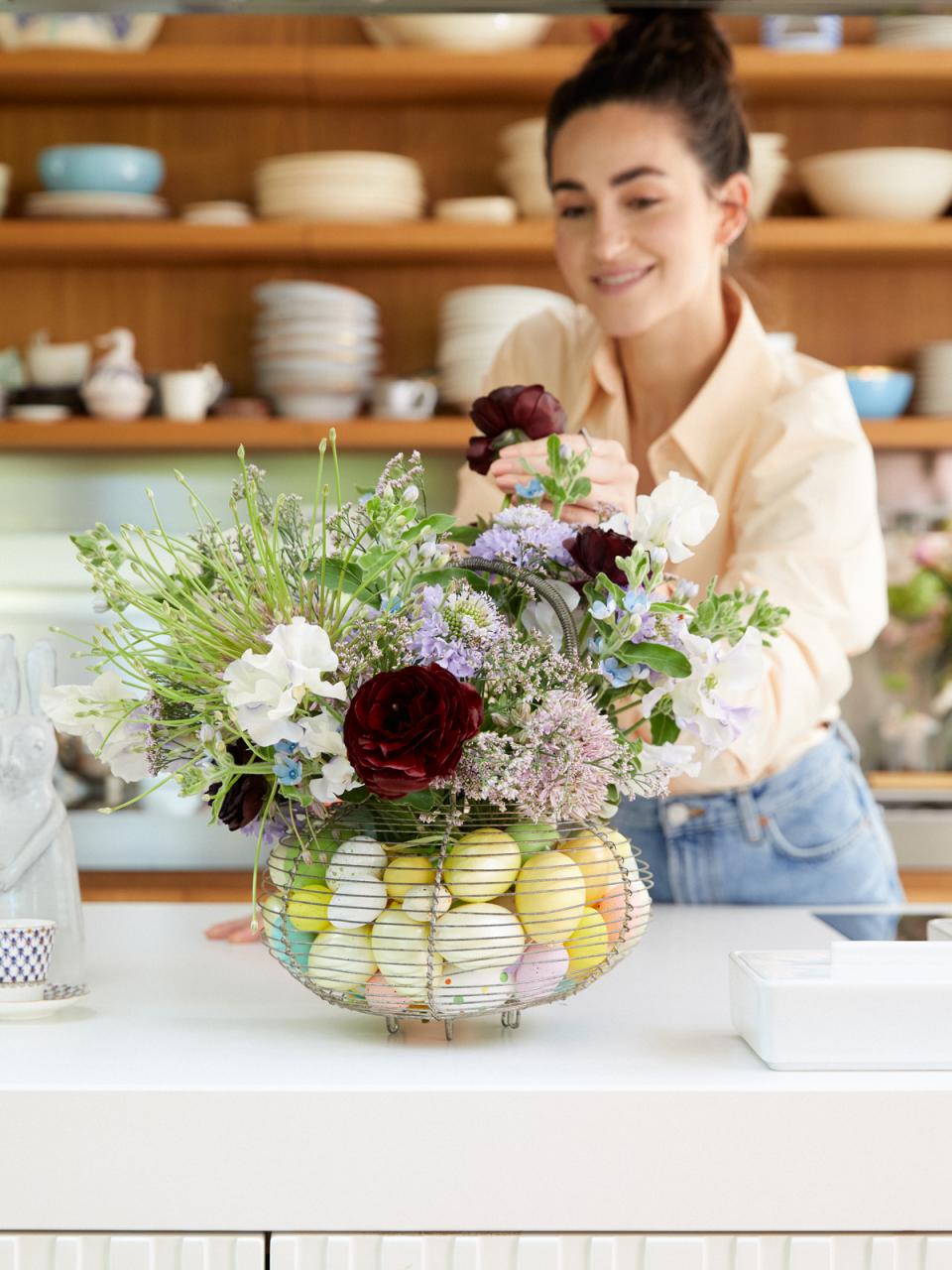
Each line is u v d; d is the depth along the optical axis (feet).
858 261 9.37
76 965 3.27
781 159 8.64
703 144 5.35
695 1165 2.53
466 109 9.41
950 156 8.86
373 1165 2.53
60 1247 2.54
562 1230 2.53
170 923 4.52
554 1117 2.53
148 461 9.51
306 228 8.77
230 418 8.93
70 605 9.50
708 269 5.53
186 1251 2.54
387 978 2.77
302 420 8.79
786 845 5.36
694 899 5.43
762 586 4.94
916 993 2.66
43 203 8.84
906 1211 2.53
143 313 9.46
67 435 8.77
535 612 2.97
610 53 5.36
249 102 9.36
